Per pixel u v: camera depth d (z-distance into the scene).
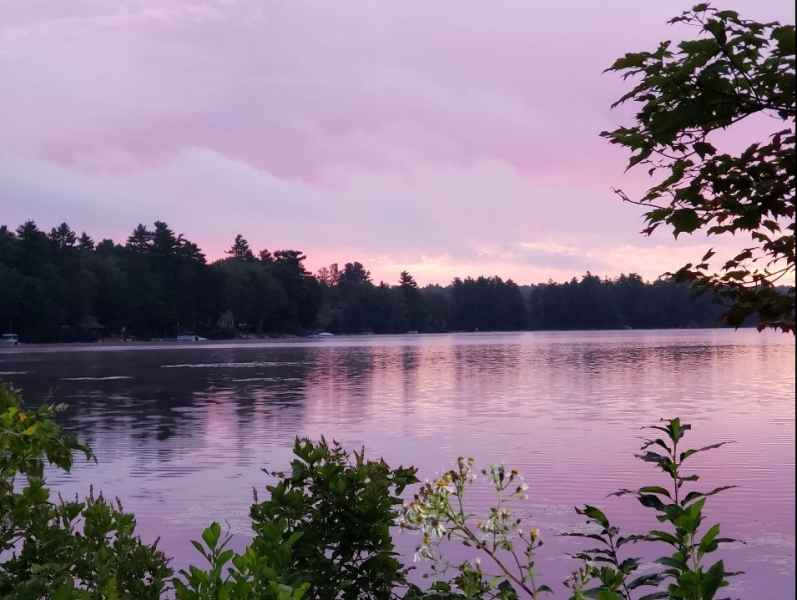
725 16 2.53
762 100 2.58
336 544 3.94
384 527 3.76
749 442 16.09
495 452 15.59
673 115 2.61
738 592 7.01
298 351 86.12
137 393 32.00
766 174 2.69
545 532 9.05
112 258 146.75
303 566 3.59
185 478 13.09
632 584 2.95
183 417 22.88
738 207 2.74
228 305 150.62
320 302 170.88
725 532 9.17
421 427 20.02
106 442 17.66
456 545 8.30
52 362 61.66
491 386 33.78
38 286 118.12
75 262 127.75
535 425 19.91
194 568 2.61
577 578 3.13
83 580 3.54
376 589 3.73
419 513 3.12
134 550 3.60
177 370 49.50
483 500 10.66
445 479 3.14
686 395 27.67
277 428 20.11
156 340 143.38
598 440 16.95
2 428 3.74
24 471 3.83
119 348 101.88
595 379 36.69
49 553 3.52
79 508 3.77
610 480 12.35
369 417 22.55
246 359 65.75
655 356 59.97
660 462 3.14
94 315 135.25
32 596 3.17
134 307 134.12
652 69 2.70
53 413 4.01
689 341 102.06
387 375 42.97
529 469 13.43
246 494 11.66
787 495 10.90
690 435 17.41
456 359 61.84
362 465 3.87
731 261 2.86
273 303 155.38
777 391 28.69
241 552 8.46
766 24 2.49
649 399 26.44
